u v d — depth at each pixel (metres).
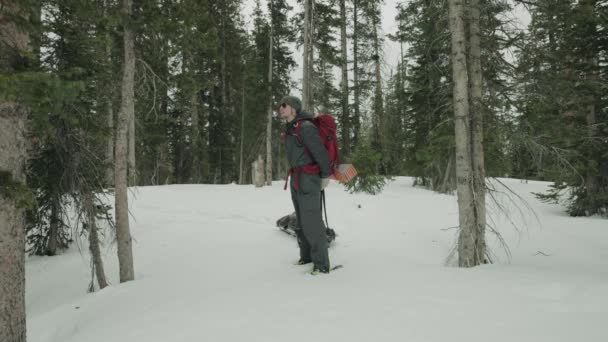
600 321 2.35
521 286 3.20
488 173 7.10
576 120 10.87
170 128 24.77
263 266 5.36
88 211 6.80
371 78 20.98
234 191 15.80
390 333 2.36
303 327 2.52
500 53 6.23
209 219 10.52
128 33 5.70
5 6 3.10
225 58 25.33
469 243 5.73
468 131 5.83
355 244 7.76
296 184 4.14
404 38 9.15
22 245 3.42
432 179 17.38
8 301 3.27
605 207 12.10
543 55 6.12
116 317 3.46
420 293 3.12
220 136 27.31
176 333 2.64
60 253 9.21
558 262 6.82
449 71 6.91
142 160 21.11
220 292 3.59
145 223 10.36
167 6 5.84
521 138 6.02
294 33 17.08
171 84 6.77
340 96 19.34
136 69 6.47
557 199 13.62
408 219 10.35
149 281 4.81
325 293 3.24
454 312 2.65
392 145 21.16
